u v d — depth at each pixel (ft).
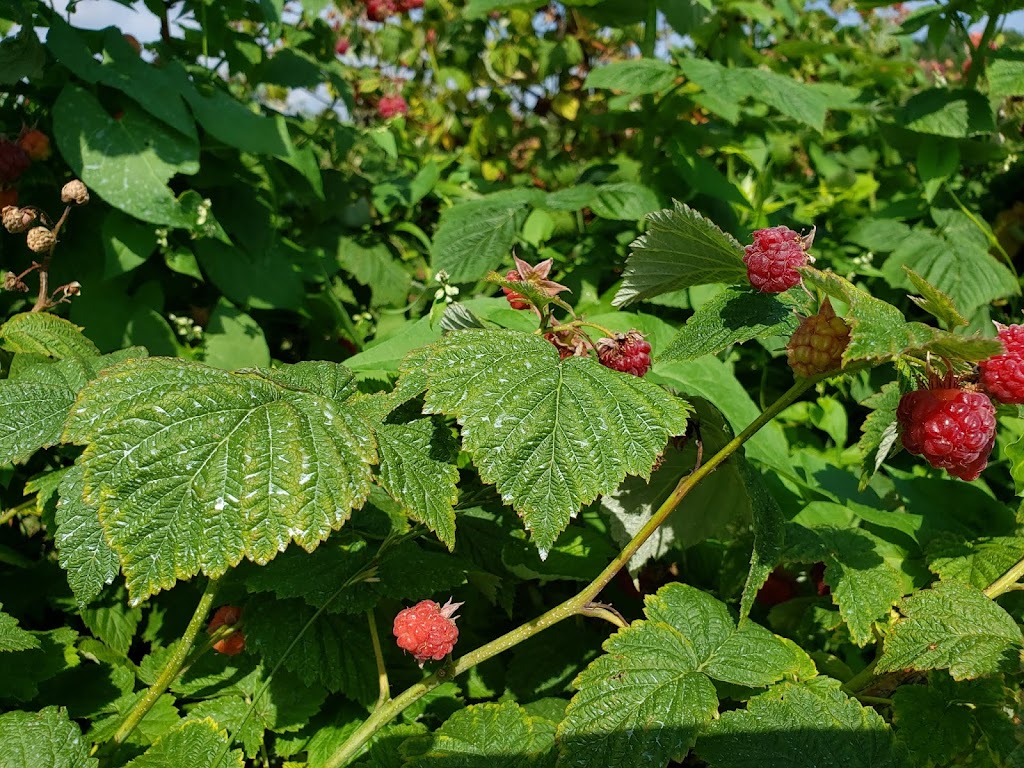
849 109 1.65
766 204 1.60
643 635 0.76
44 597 1.11
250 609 0.90
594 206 1.39
